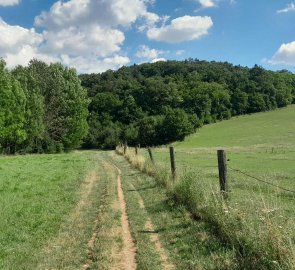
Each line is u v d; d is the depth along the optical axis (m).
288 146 72.50
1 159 43.12
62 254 9.75
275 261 6.76
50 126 75.12
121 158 42.66
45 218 13.46
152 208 14.74
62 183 22.05
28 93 66.81
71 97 76.62
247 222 8.80
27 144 69.31
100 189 20.20
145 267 8.64
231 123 133.88
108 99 130.62
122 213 14.49
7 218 13.30
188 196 13.95
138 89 138.25
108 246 10.25
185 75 194.00
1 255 9.65
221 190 11.62
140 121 119.25
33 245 10.54
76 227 12.46
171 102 136.75
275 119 132.00
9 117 57.91
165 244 10.41
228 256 8.67
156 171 22.31
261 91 165.12
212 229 10.85
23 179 23.89
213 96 145.12
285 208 12.61
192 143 100.88
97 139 121.69
